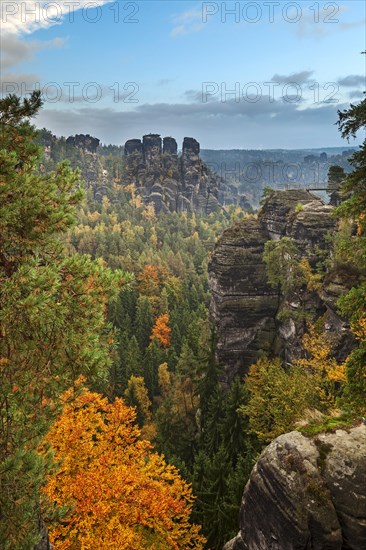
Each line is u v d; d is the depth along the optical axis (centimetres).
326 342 3525
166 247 14450
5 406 780
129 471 1442
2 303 727
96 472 1395
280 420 2612
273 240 4722
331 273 3856
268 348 4769
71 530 1319
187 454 3494
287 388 2752
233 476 2473
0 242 820
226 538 2112
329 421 1273
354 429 1214
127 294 9131
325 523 1058
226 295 4884
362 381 1146
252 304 4838
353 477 1094
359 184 1246
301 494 1104
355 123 1197
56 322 761
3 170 793
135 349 6625
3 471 664
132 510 1383
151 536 1688
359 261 1361
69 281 852
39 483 726
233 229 5216
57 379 789
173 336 7600
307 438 1220
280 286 4831
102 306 887
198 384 4159
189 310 9588
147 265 11606
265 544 1190
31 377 770
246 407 2961
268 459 1226
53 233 895
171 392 5631
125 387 5369
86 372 812
